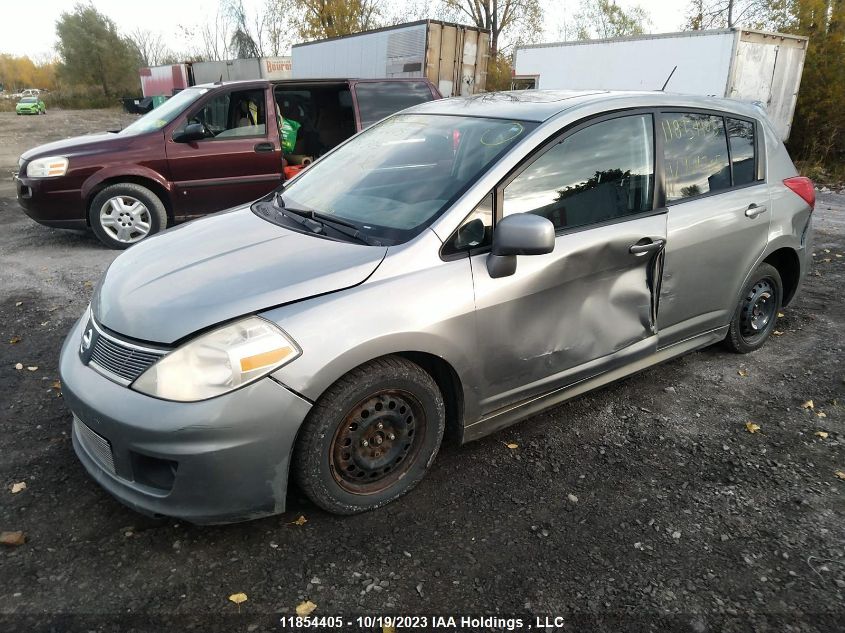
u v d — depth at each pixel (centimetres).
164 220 677
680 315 349
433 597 216
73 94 5616
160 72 2953
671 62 1294
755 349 425
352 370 238
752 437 323
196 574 224
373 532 247
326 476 240
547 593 219
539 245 245
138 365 223
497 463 296
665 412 347
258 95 698
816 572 230
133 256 293
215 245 280
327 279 237
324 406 231
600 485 281
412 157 315
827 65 1434
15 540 234
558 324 290
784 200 396
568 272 286
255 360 217
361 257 249
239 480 221
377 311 237
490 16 3412
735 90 1214
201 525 231
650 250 313
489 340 268
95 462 246
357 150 356
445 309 251
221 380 215
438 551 238
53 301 505
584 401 358
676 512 263
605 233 297
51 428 317
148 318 230
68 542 238
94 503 260
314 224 288
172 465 219
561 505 266
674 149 336
